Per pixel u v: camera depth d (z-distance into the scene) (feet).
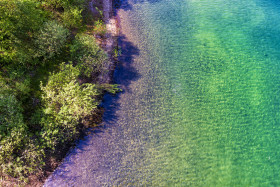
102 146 59.21
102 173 55.11
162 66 78.07
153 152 59.47
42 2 73.97
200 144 61.87
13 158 51.42
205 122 66.33
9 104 52.90
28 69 63.31
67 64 65.57
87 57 70.08
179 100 70.18
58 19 76.38
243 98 72.59
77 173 54.54
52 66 67.31
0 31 57.77
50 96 58.03
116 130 62.28
